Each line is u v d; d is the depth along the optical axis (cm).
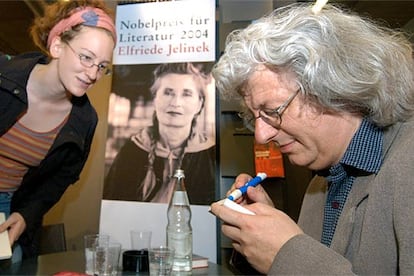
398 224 54
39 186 148
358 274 62
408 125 66
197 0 188
